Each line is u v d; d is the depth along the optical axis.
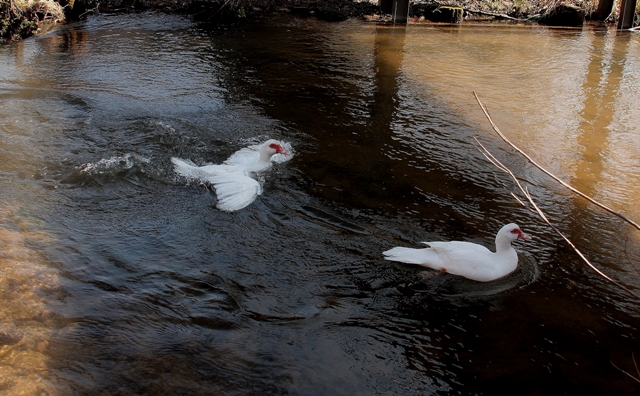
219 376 2.71
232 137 4.59
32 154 4.20
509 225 3.31
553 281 3.33
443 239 3.59
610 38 8.06
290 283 3.23
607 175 4.34
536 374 2.80
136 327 2.93
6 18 6.68
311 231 3.61
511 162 4.46
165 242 3.47
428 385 2.73
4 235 3.39
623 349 2.94
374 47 7.08
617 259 3.50
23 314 2.93
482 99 5.56
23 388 2.59
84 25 7.47
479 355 2.88
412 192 4.03
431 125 4.98
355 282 3.26
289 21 8.23
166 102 5.11
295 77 5.85
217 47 6.72
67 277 3.17
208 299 3.11
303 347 2.88
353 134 4.75
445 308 3.13
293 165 4.26
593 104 5.56
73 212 3.66
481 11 9.16
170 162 4.20
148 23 7.69
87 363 2.73
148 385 2.65
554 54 7.14
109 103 5.03
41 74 5.59
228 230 3.59
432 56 6.83
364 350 2.88
